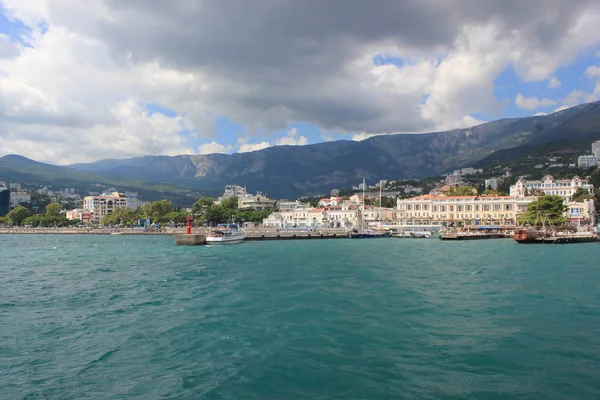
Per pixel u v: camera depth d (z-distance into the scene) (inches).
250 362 1015.0
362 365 987.9
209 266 2947.8
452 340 1159.6
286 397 831.7
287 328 1286.9
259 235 6840.6
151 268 2866.6
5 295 1881.2
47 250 4822.8
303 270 2642.7
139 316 1469.0
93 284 2182.6
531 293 1786.4
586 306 1539.1
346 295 1779.0
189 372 964.0
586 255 3590.1
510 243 5526.6
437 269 2635.3
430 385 879.7
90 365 1014.4
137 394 857.5
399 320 1365.7
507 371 944.9
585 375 920.3
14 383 915.4
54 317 1469.0
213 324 1342.3
